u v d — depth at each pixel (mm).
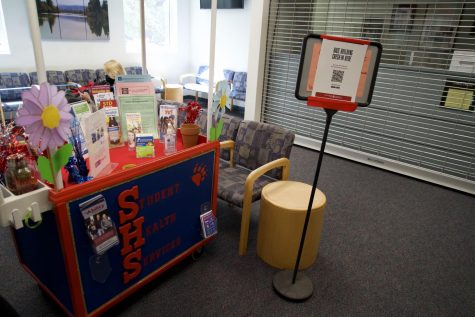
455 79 3008
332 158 3895
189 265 1917
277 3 3918
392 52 3355
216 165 1868
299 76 1361
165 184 1559
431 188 3195
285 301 1694
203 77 6438
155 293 1700
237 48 6121
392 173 3523
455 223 2566
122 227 1400
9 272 1818
